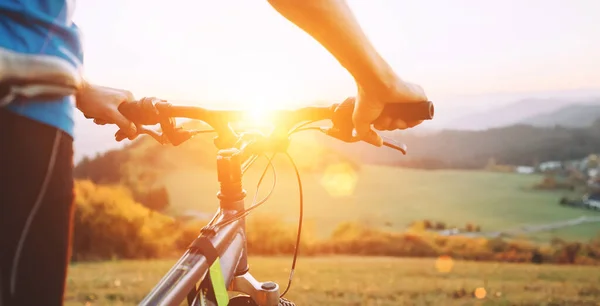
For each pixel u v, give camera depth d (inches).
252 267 352.2
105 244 558.3
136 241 586.6
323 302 243.4
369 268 358.9
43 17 30.5
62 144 31.2
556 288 281.6
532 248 1011.9
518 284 293.4
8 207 28.5
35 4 30.7
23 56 27.5
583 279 313.9
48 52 30.4
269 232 732.7
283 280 301.4
